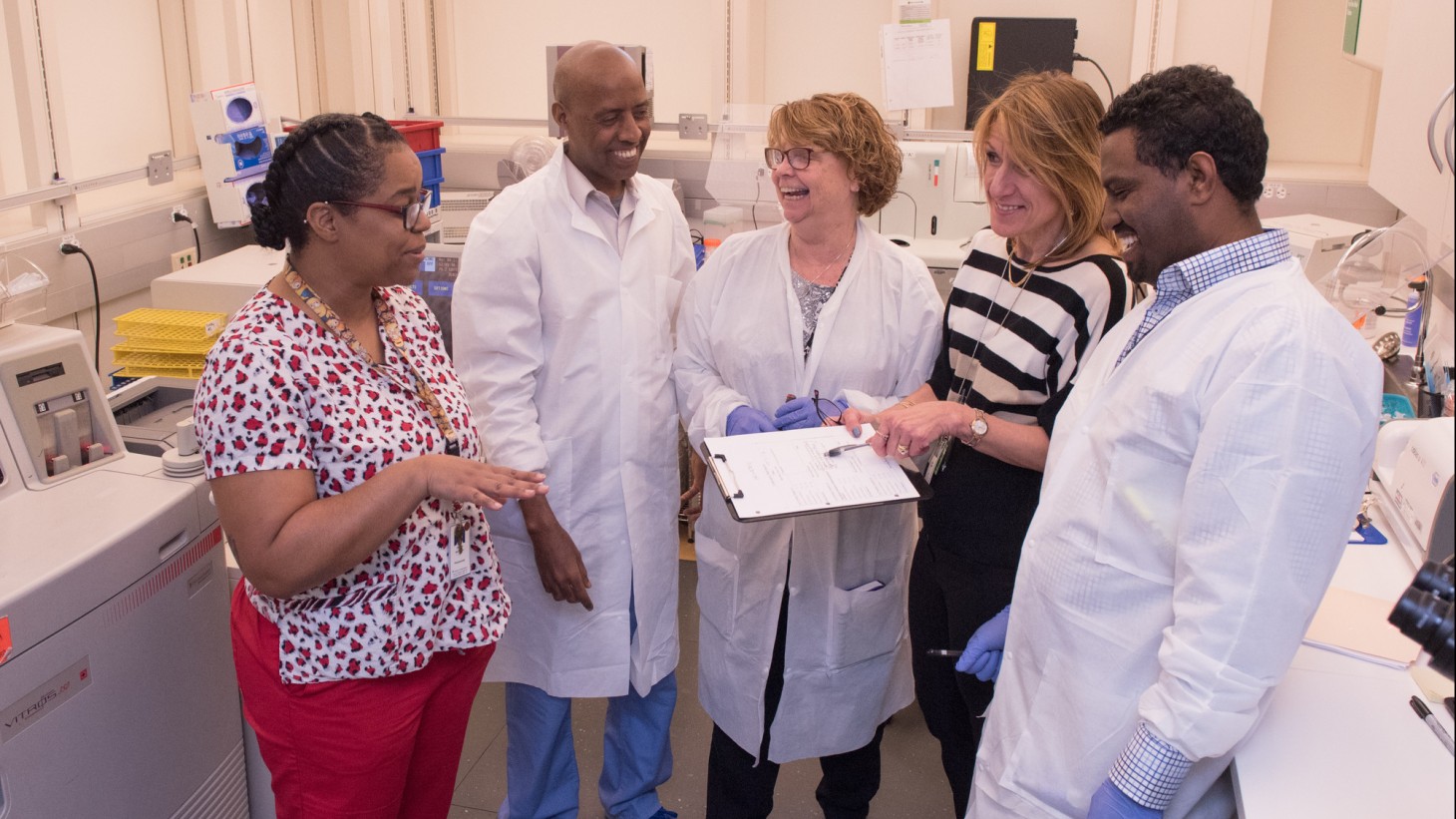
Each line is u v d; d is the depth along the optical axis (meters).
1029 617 1.35
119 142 3.58
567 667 1.99
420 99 4.29
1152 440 1.18
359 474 1.42
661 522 2.02
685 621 3.02
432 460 1.39
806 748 1.98
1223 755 1.21
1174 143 1.14
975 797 1.48
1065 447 1.32
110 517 1.60
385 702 1.49
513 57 4.45
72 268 3.04
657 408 1.97
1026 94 1.54
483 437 1.84
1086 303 1.57
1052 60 3.86
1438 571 0.81
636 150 1.84
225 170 3.47
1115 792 1.16
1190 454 1.16
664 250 1.98
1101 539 1.24
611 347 1.89
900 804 2.33
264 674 1.48
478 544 1.60
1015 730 1.38
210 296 2.75
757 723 1.95
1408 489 1.74
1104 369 1.32
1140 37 3.62
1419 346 2.39
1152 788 1.14
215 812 1.84
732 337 1.89
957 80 4.10
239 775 1.91
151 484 1.71
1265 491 1.08
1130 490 1.21
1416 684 1.32
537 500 1.85
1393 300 2.86
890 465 1.64
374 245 1.38
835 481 1.59
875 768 2.12
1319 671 1.36
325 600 1.44
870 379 1.86
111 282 3.19
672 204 2.05
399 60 4.19
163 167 3.35
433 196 3.35
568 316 1.86
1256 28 3.61
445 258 2.86
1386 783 1.16
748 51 4.05
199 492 1.72
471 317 1.84
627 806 2.21
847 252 1.86
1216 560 1.09
